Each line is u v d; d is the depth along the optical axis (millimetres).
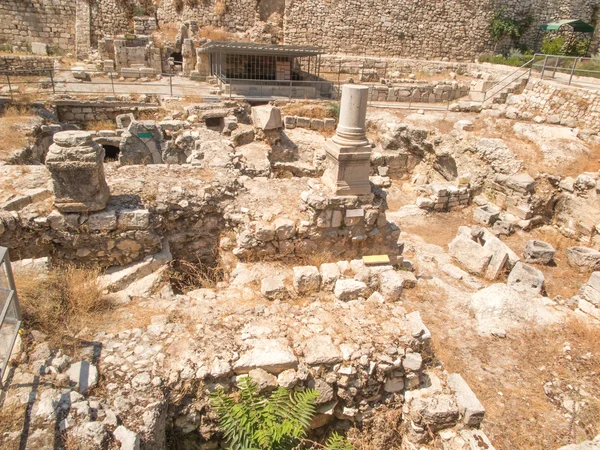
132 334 4988
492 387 6016
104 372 4387
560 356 6609
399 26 29516
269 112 15508
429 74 29062
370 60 28406
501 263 9094
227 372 4531
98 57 24750
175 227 8031
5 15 25297
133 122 13711
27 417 3721
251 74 23562
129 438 3697
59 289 5445
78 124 17406
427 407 4863
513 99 20141
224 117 16938
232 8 28047
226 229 8227
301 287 6328
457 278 8977
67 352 4574
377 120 18656
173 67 25109
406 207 13391
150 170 9180
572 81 19500
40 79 20516
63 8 26109
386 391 5121
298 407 4348
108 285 6539
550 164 13586
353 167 7605
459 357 6520
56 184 6422
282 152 16406
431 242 11242
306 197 7672
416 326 5391
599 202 11711
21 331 4441
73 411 3822
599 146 14250
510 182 13023
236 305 5863
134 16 26219
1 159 10367
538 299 8047
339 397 4945
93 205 6664
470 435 4828
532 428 5414
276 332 5168
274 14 28953
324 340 5055
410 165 17250
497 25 30094
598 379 6195
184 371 4449
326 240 7887
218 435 4668
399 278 6551
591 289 8141
